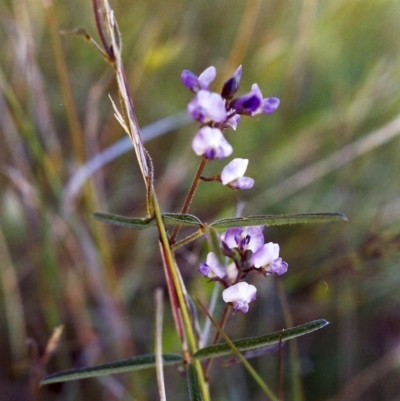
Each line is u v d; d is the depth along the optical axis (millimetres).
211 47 577
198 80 237
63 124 518
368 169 526
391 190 502
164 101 537
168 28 543
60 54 377
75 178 395
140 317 441
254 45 571
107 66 535
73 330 429
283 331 249
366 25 588
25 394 406
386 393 427
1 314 433
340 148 505
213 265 255
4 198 439
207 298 371
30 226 408
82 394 408
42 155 392
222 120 228
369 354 446
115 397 398
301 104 560
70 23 528
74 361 414
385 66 539
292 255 470
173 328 400
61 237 400
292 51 532
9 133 404
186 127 515
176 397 406
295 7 576
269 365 412
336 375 431
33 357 353
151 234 466
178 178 476
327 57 567
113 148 413
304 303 446
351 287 439
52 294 406
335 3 556
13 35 445
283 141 508
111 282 405
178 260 435
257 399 405
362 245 432
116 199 502
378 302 467
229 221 242
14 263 451
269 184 504
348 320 430
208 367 281
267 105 238
